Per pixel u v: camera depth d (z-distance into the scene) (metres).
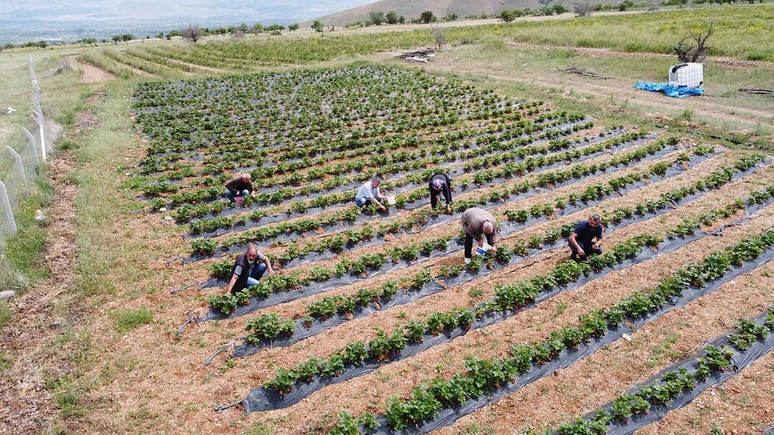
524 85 32.56
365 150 21.47
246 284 11.64
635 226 14.38
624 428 7.99
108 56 52.84
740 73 29.73
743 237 13.45
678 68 28.11
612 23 55.72
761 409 8.25
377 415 8.30
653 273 12.08
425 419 8.13
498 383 8.80
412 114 27.06
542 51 41.91
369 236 14.04
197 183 18.34
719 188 16.44
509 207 15.84
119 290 11.72
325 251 13.41
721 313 10.57
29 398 8.55
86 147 21.72
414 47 55.06
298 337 10.21
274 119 27.16
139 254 13.27
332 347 9.94
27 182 16.22
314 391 8.80
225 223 14.84
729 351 9.20
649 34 41.31
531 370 9.14
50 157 20.02
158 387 8.96
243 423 8.23
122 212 15.81
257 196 16.61
